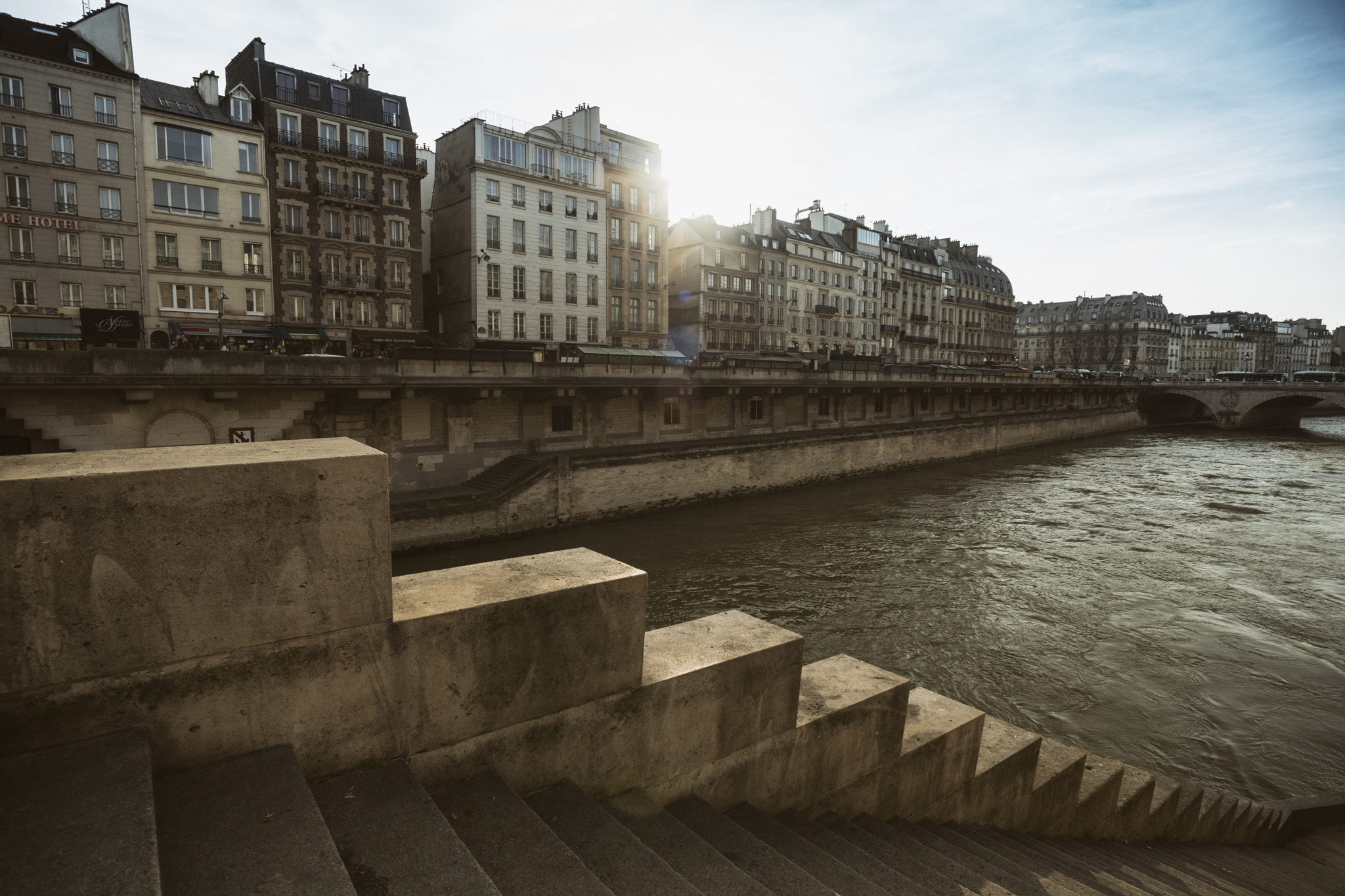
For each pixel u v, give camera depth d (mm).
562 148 42250
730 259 56000
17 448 15969
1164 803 6832
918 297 78875
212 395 17906
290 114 33156
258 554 2109
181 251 30328
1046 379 59188
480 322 39250
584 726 2900
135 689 1971
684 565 19484
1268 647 14477
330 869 1747
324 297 34312
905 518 25844
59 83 27406
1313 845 8180
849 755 4016
